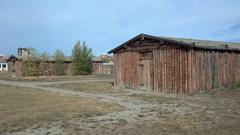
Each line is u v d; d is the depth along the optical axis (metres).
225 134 10.05
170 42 23.59
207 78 23.84
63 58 61.22
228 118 12.91
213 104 17.16
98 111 14.84
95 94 22.94
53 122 12.21
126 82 27.88
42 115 13.70
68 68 61.84
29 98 20.31
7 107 16.16
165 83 24.19
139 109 15.50
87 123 12.05
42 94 23.11
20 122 12.16
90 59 61.34
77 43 60.41
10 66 66.00
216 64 24.75
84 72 60.25
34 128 11.18
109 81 38.81
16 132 10.61
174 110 15.19
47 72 58.16
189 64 22.44
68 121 12.41
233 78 26.59
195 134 10.12
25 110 15.14
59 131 10.73
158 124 11.83
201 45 23.33
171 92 23.62
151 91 24.83
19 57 57.94
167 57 24.05
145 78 26.00
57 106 16.48
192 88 22.61
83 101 18.59
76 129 11.02
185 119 12.81
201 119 12.75
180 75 23.03
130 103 17.73
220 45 25.53
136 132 10.52
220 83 25.08
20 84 35.97
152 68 25.38
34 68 55.97
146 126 11.48
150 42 25.50
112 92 24.36
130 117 13.36
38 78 48.53
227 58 25.98
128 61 27.67
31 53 58.84
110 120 12.66
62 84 34.50
